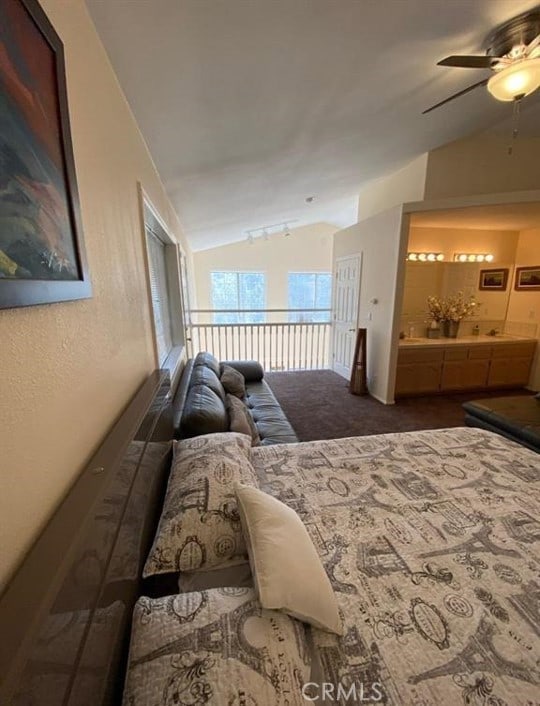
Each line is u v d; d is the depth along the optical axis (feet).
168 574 3.50
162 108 5.65
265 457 5.80
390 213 12.82
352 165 12.20
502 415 8.58
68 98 3.00
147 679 2.13
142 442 3.66
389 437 6.64
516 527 4.13
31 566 1.80
